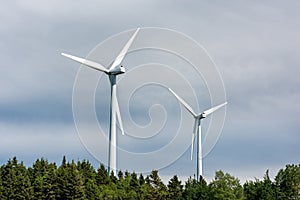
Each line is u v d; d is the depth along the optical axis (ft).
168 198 549.13
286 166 508.94
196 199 465.88
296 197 494.18
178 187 560.61
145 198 535.60
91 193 496.23
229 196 437.99
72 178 478.59
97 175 577.02
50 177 485.56
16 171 528.63
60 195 474.49
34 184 491.72
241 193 449.89
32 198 476.95
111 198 510.58
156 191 544.62
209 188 453.58
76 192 473.67
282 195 489.26
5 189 484.74
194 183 538.47
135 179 556.10
